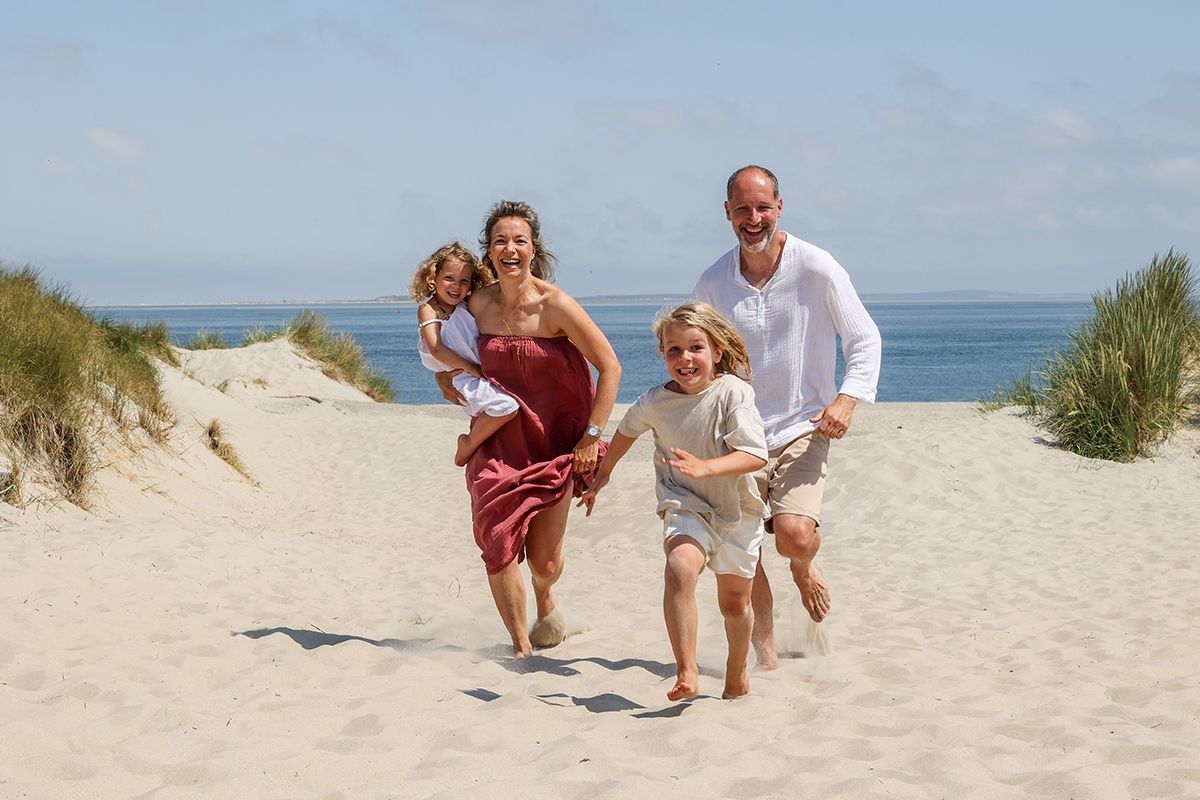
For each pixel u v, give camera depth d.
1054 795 2.98
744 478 4.00
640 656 4.96
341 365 22.22
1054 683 4.36
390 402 22.19
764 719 3.83
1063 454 11.05
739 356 4.06
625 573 7.55
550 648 5.11
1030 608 6.04
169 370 14.53
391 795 2.89
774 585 6.90
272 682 4.20
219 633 5.00
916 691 4.22
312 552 7.62
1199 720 3.73
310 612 5.66
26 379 8.58
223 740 3.32
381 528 9.99
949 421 12.35
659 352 4.09
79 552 6.36
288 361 20.88
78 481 8.25
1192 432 11.40
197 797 2.87
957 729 3.59
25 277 12.58
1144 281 12.66
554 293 4.75
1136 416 11.26
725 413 3.97
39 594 5.38
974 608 6.10
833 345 4.58
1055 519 8.81
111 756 3.18
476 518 4.78
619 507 10.12
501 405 4.71
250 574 6.50
